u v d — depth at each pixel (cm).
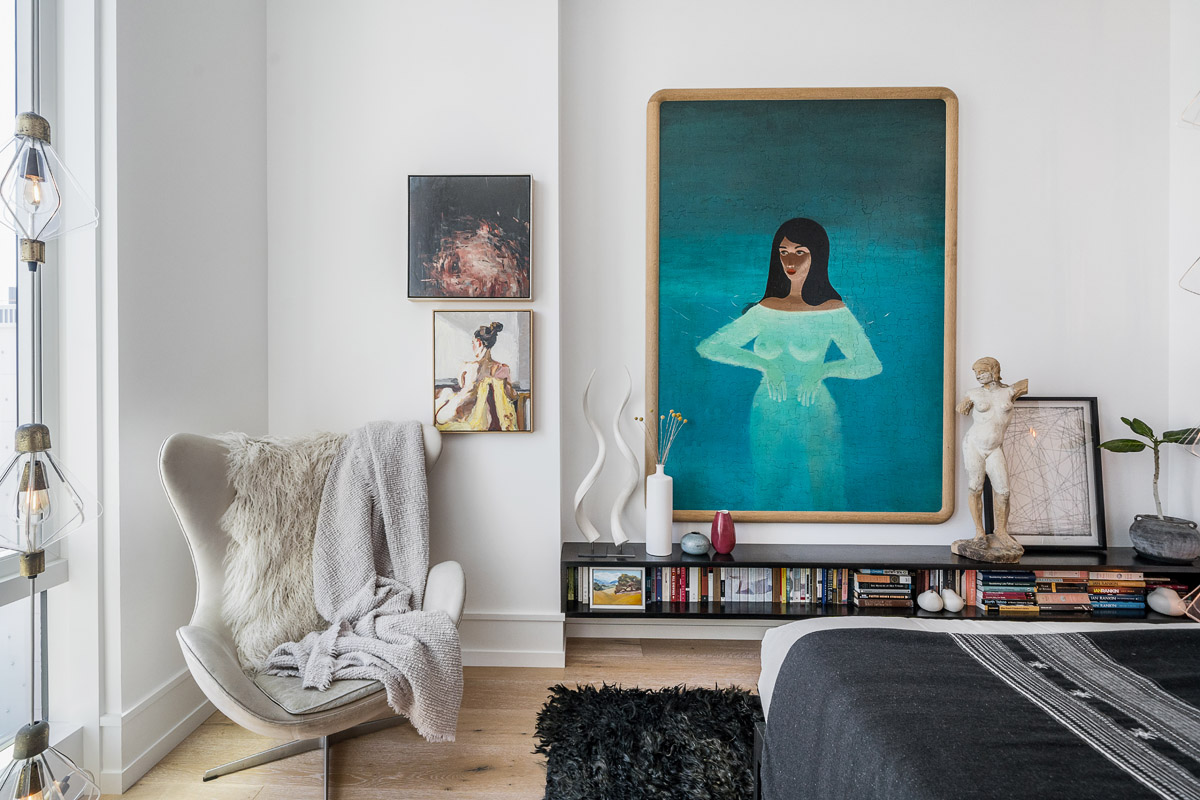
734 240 253
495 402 236
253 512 182
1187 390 242
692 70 254
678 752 173
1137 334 251
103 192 166
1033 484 249
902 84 252
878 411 253
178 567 193
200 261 201
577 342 257
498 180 233
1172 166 248
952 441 251
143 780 171
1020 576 230
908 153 250
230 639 171
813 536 257
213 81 207
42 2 161
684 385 254
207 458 177
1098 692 107
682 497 256
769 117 251
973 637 132
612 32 254
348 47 238
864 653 123
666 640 260
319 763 179
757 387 254
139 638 176
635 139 254
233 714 141
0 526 123
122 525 169
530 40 236
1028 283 252
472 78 237
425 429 217
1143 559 234
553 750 176
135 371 173
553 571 240
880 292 252
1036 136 251
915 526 256
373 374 242
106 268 166
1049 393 253
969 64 251
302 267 241
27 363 158
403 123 239
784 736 122
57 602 165
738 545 254
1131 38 248
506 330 236
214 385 209
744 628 260
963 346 254
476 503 240
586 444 259
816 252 252
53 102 164
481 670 235
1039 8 249
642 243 256
